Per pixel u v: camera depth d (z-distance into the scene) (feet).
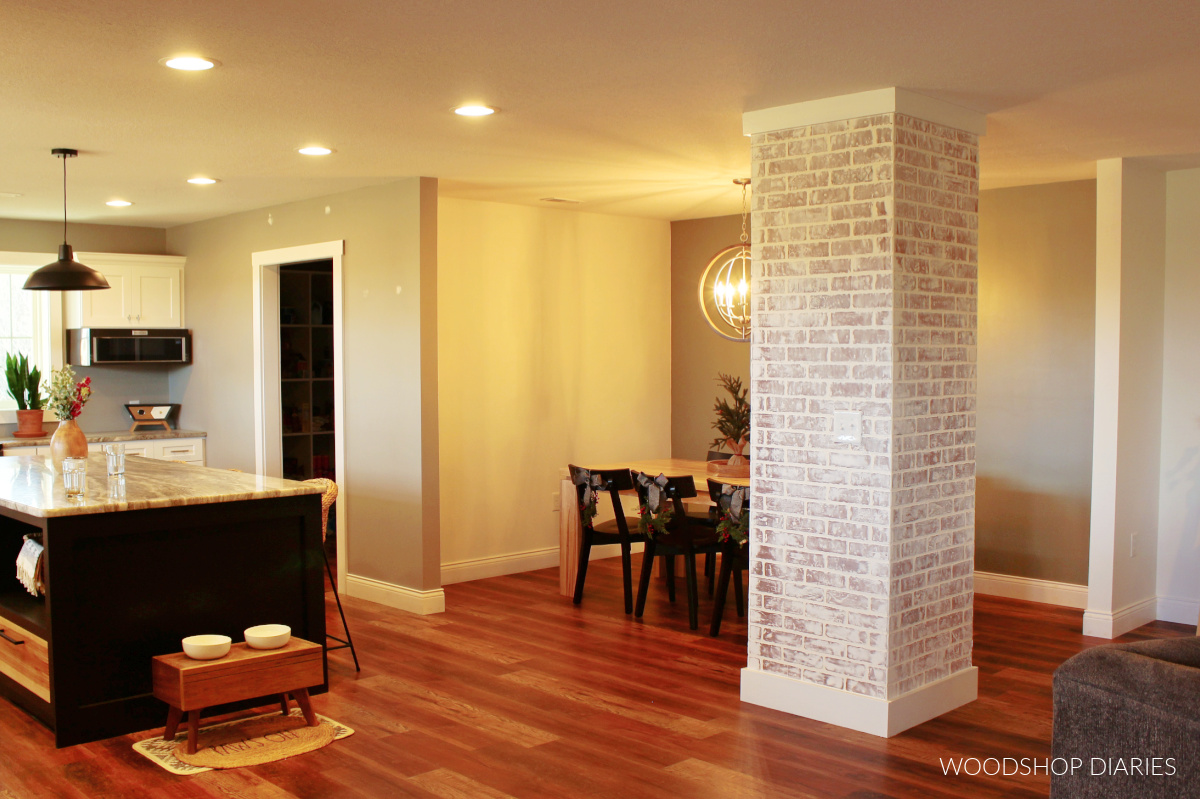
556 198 21.33
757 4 9.32
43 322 24.68
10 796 10.65
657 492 17.98
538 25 9.92
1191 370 18.19
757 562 13.75
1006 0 9.23
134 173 18.07
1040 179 18.92
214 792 10.78
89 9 9.39
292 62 11.17
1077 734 8.43
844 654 12.87
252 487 14.06
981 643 16.78
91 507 12.13
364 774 11.27
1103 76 11.84
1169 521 18.47
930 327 13.00
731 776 11.21
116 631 12.51
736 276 24.11
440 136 15.03
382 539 19.71
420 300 18.52
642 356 25.20
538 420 23.12
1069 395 19.24
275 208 22.12
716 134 14.88
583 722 12.97
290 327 24.47
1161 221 18.24
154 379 26.23
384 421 19.49
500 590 20.93
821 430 13.05
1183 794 7.70
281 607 13.98
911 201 12.61
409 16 9.65
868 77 11.85
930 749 12.05
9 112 13.50
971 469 13.85
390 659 15.87
